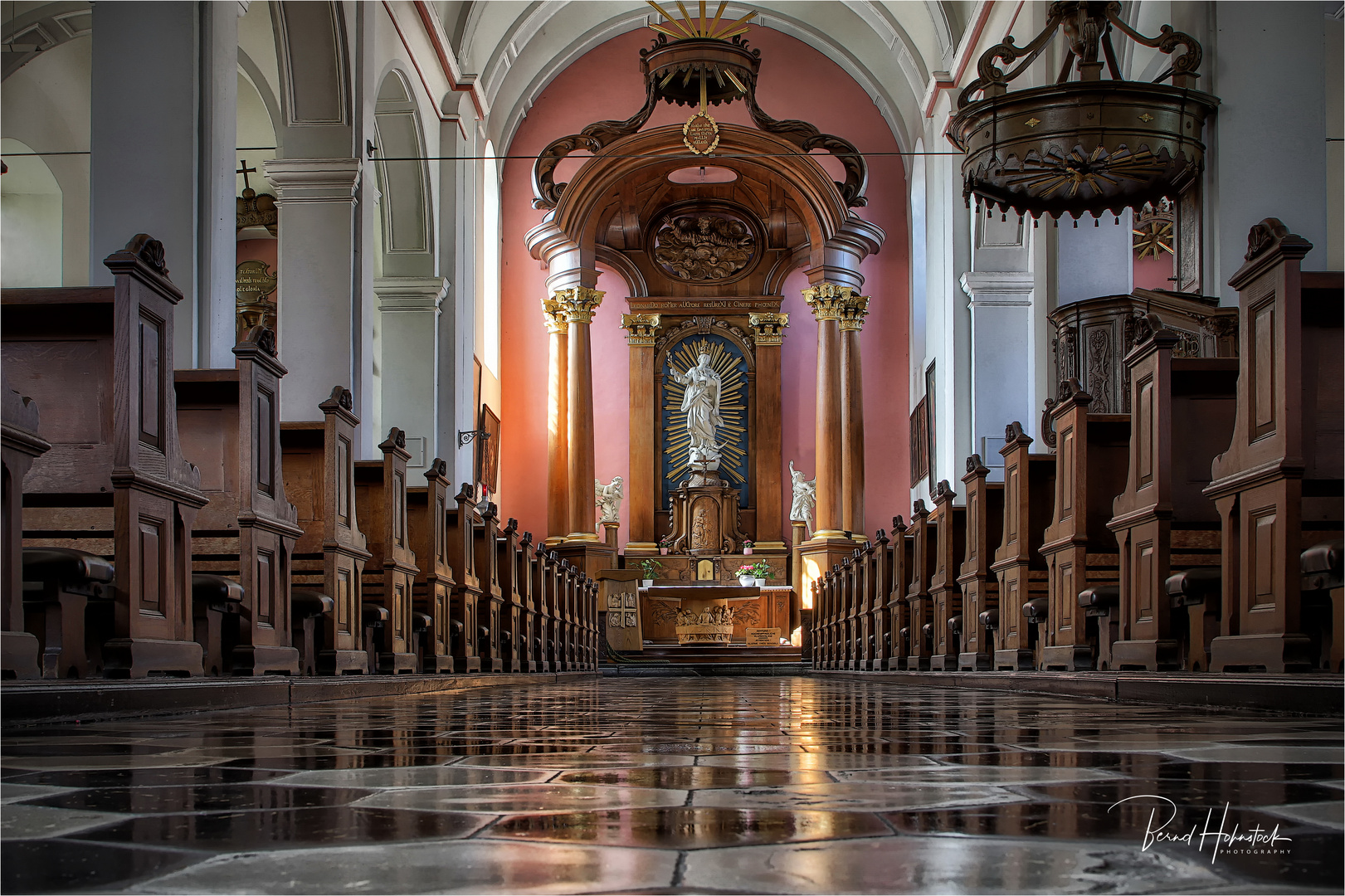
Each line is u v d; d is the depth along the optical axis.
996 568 8.69
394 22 17.33
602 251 24.66
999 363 19.34
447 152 20.80
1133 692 5.53
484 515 11.32
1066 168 11.00
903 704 5.72
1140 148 10.44
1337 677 4.23
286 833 1.54
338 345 14.86
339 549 7.30
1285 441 4.70
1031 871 1.24
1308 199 10.75
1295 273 4.73
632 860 1.32
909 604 11.65
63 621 4.60
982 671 8.78
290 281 14.92
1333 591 4.55
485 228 24.06
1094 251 15.29
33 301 5.07
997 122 10.85
